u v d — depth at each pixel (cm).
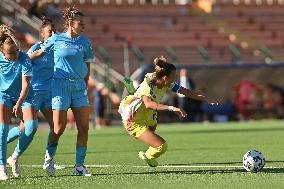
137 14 12100
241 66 8800
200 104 8694
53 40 3028
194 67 8638
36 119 3002
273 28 12488
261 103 8894
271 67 8894
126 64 9688
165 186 2533
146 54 11381
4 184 2672
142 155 3164
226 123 8462
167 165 3453
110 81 9206
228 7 12625
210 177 2800
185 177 2812
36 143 5422
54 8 10100
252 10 12738
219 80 8725
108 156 4116
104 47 11169
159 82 3008
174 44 11694
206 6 12488
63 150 4628
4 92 2920
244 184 2552
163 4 12356
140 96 3038
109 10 12094
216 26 12212
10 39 2816
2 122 2903
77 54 3020
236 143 5125
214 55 11650
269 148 4572
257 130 6800
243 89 8819
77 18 3008
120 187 2528
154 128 3178
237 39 12069
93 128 8088
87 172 3017
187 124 8400
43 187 2566
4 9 10394
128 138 5959
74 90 3041
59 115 3028
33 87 3250
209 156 4012
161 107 2952
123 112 3102
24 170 3284
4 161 2880
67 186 2584
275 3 12950
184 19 12225
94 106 8588
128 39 11412
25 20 10106
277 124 7969
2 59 2872
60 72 3025
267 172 2981
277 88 8944
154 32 11825
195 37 11925
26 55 2877
